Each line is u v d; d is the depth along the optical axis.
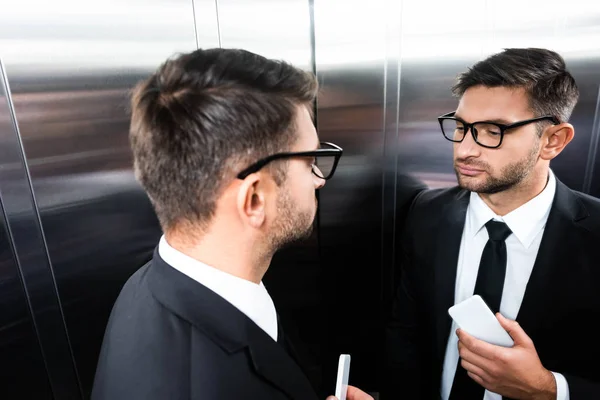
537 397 0.92
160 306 0.56
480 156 0.93
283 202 0.60
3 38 1.21
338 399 0.70
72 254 1.49
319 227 1.83
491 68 0.89
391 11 1.50
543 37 1.45
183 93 0.54
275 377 0.56
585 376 1.02
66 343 1.59
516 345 0.91
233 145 0.53
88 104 1.34
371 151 1.69
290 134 0.58
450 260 1.16
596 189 1.64
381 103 1.62
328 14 1.51
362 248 1.87
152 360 0.52
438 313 1.17
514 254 1.04
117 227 1.52
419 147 1.66
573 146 1.59
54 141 1.34
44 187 1.38
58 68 1.28
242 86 0.53
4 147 1.30
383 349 2.07
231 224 0.58
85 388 1.68
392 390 1.38
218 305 0.56
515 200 1.01
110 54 1.32
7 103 1.26
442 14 1.48
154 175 0.57
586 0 1.40
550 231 0.99
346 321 2.01
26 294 1.48
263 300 0.66
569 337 1.00
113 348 0.56
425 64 1.55
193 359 0.51
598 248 0.96
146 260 1.60
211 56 0.56
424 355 1.32
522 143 0.90
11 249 1.41
